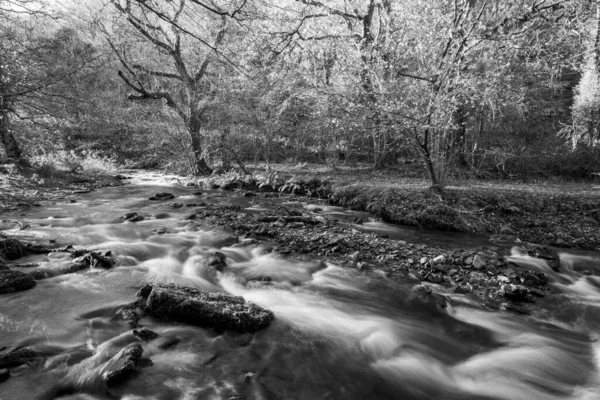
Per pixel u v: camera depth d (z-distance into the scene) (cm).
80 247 708
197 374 370
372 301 566
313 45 1432
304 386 368
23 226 841
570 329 511
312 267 682
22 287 520
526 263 714
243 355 407
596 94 1373
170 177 1848
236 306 475
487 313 543
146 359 379
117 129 2675
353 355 428
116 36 1478
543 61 1028
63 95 1569
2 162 1638
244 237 838
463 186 1225
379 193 1103
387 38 1072
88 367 361
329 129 1683
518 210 1010
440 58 927
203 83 1869
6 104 1466
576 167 1398
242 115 1711
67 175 1694
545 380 407
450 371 419
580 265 720
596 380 409
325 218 1009
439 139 1077
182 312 459
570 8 994
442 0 997
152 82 2045
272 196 1334
